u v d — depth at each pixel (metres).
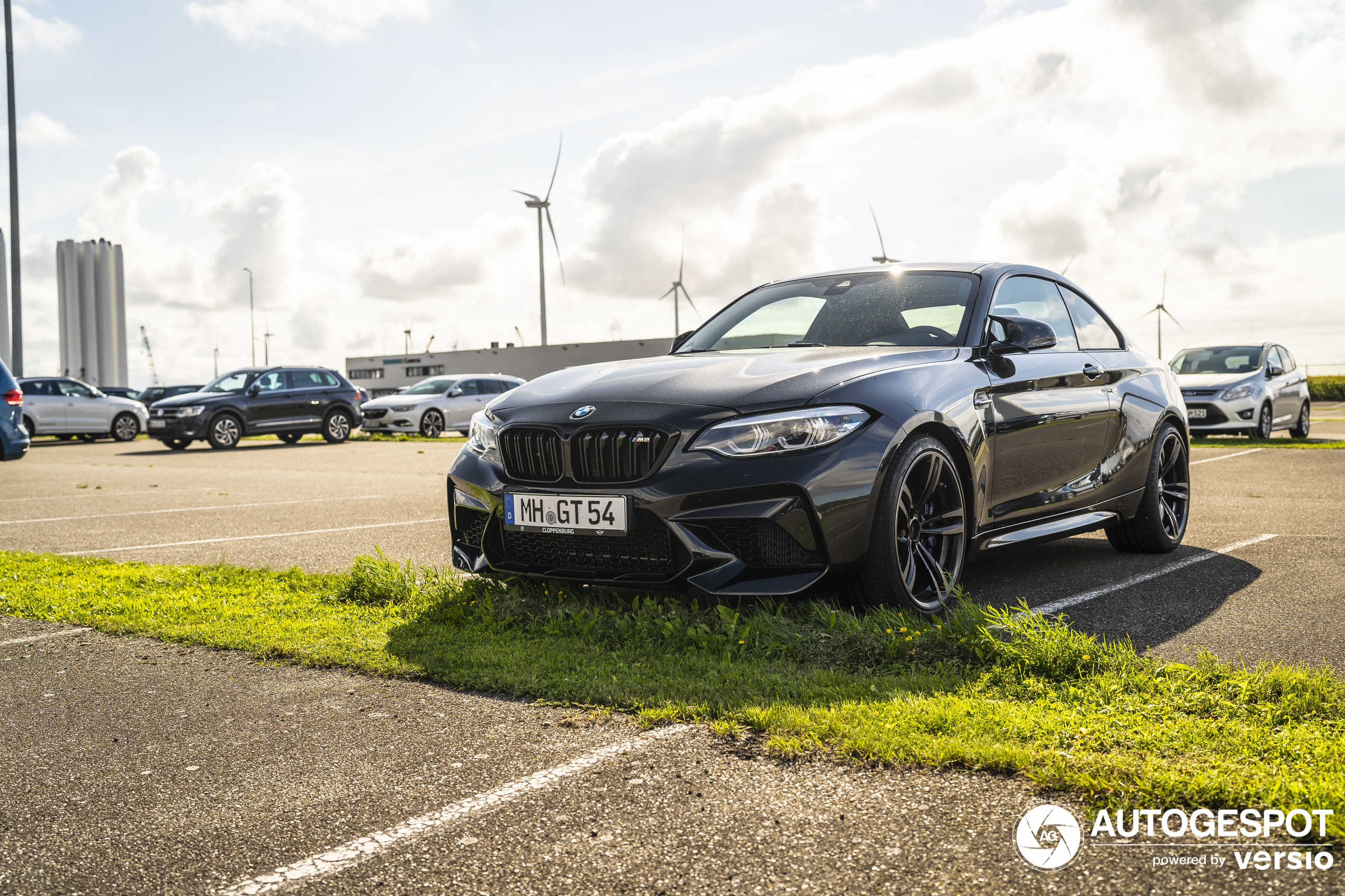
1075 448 4.39
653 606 3.46
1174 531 5.08
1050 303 4.73
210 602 4.01
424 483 10.21
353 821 1.99
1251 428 14.06
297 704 2.76
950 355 3.88
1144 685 2.55
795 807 1.98
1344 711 2.33
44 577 4.64
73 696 2.90
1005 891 1.64
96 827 2.00
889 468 3.37
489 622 3.51
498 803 2.05
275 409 18.83
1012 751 2.15
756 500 3.19
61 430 21.11
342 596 4.05
